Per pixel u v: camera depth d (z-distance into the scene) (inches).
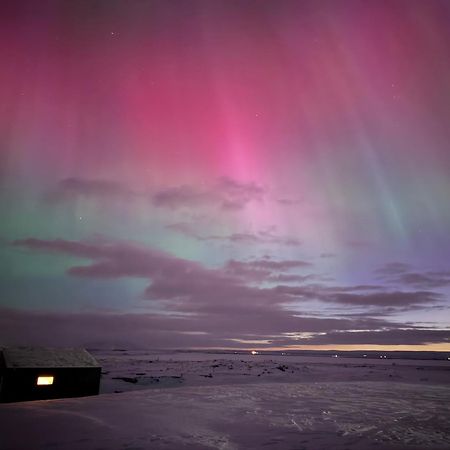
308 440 363.9
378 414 523.2
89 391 745.0
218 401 650.8
